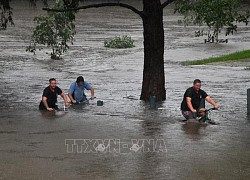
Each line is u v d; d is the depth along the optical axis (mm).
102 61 91000
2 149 31766
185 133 36438
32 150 31562
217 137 35281
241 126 39062
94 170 27500
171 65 86062
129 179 26016
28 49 95250
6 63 86375
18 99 52875
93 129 37719
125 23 171500
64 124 39562
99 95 54875
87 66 84625
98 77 71750
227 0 54000
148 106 48031
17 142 33594
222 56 96438
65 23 90562
